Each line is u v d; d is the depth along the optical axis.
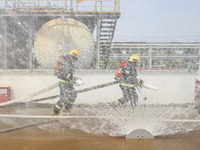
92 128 2.52
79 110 4.81
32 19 7.00
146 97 6.13
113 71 6.19
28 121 3.10
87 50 6.67
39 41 6.56
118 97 6.10
